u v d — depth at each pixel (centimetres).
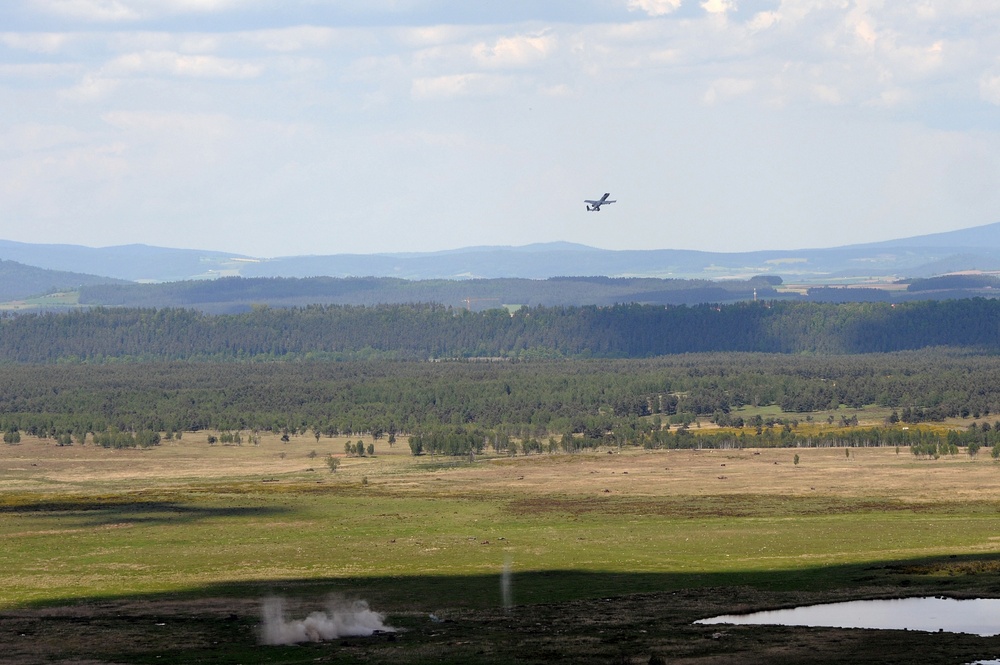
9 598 16912
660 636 13238
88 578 18675
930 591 15800
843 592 15975
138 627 14288
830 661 11700
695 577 18075
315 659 12362
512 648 12706
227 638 13575
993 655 11850
